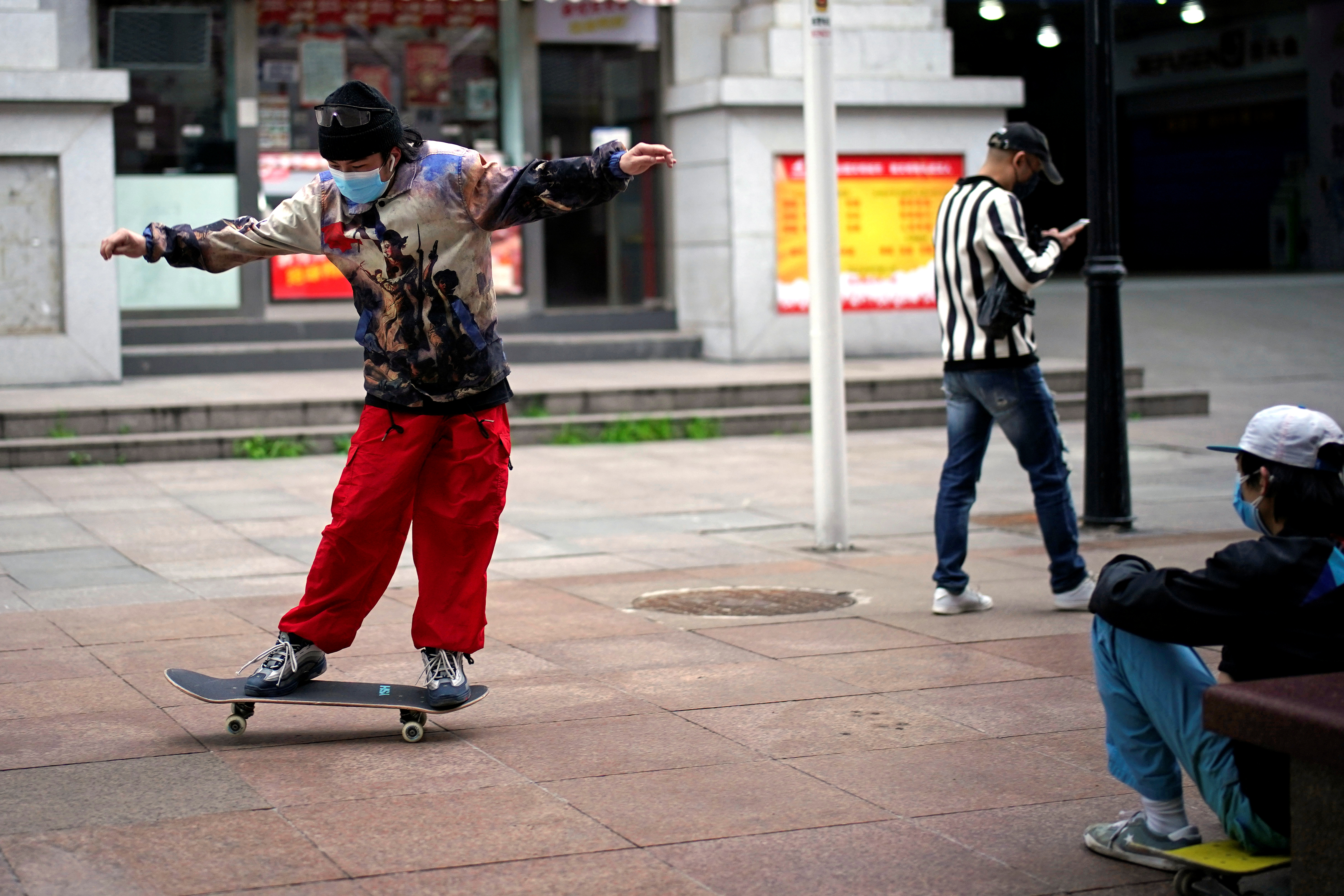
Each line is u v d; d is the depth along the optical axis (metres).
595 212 16.83
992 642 5.62
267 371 14.72
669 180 16.91
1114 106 8.09
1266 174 29.77
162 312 15.05
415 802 3.82
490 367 4.31
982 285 5.95
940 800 3.85
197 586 6.87
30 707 4.71
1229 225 30.62
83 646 5.56
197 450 11.34
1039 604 6.33
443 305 4.19
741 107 15.52
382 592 4.40
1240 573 3.00
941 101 15.96
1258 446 3.10
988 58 31.41
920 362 15.61
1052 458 6.07
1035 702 4.78
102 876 3.29
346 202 4.18
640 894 3.22
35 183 13.40
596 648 5.54
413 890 3.23
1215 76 29.95
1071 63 31.64
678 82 16.36
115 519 8.80
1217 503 9.23
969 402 6.09
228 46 15.12
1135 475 10.55
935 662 5.31
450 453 4.31
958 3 25.02
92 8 14.60
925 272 16.27
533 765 4.14
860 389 13.58
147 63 14.91
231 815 3.71
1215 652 5.50
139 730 4.46
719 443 12.48
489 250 4.29
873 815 3.74
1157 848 3.38
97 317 13.58
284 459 11.46
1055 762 4.17
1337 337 18.48
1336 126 27.86
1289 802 3.06
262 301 15.29
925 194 16.19
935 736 4.41
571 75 16.47
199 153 15.17
